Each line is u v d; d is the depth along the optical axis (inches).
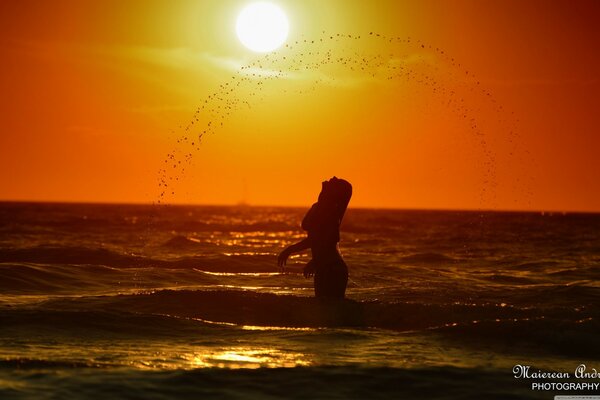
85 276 2385.6
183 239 4736.7
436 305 1656.0
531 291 2171.5
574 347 1339.8
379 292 2057.1
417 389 1072.2
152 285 2303.2
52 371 1109.7
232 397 1024.2
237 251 4175.7
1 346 1284.4
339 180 1798.7
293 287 2320.4
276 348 1302.9
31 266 2436.0
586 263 3705.7
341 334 1428.4
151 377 1094.4
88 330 1427.2
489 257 4111.7
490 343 1359.5
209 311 1642.5
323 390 1060.5
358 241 6176.2
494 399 1040.2
